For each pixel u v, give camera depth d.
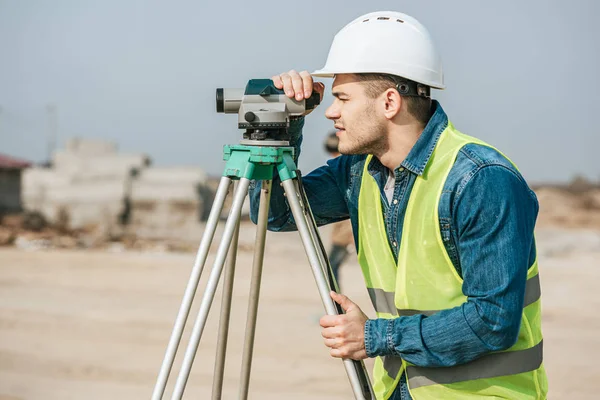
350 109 2.92
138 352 8.85
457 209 2.76
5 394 7.13
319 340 9.31
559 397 7.18
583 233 23.94
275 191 3.25
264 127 2.91
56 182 29.11
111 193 28.03
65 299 12.56
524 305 2.92
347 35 2.94
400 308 2.95
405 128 2.92
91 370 8.05
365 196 3.14
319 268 2.87
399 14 2.98
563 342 9.45
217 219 2.87
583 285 14.44
